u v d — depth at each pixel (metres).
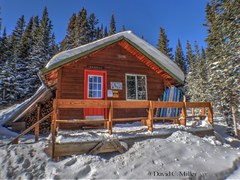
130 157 4.98
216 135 8.28
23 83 23.56
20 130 10.23
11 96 21.61
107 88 9.15
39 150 5.55
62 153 4.96
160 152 5.28
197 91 27.22
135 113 9.52
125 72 9.80
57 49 33.75
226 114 14.12
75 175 4.10
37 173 4.28
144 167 4.45
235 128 12.50
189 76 33.84
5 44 29.27
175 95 10.34
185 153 5.43
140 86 10.09
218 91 14.75
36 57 25.56
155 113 9.79
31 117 10.70
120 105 6.22
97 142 5.39
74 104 5.55
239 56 12.34
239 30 12.63
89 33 32.34
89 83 8.84
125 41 9.57
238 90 12.40
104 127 8.23
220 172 4.53
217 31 15.99
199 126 8.12
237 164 5.27
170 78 10.66
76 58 8.23
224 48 14.43
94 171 4.24
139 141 6.04
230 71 12.91
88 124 8.27
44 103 10.97
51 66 7.60
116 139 5.60
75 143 5.14
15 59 25.17
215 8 16.11
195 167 4.61
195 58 40.84
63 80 8.28
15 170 4.41
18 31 36.91
